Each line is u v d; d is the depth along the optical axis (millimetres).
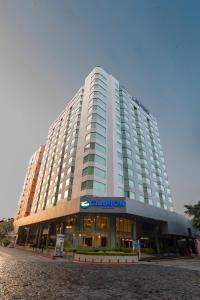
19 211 79812
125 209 33719
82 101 58719
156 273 16781
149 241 45344
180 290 10367
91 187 38656
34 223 53625
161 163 67188
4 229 75562
